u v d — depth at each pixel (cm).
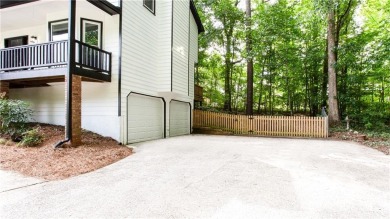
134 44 1055
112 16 975
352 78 1542
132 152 783
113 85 960
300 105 2323
